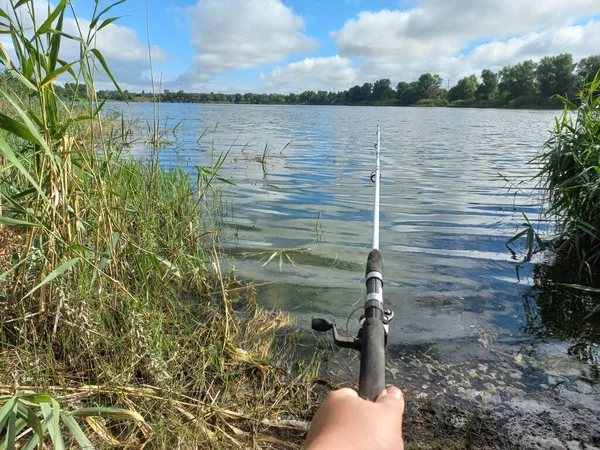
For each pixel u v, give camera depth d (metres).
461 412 2.16
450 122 25.25
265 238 4.50
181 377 2.20
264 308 3.13
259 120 24.64
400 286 3.49
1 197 2.34
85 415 1.62
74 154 2.65
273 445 1.92
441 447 1.95
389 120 26.88
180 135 14.02
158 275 2.79
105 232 2.67
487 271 3.82
